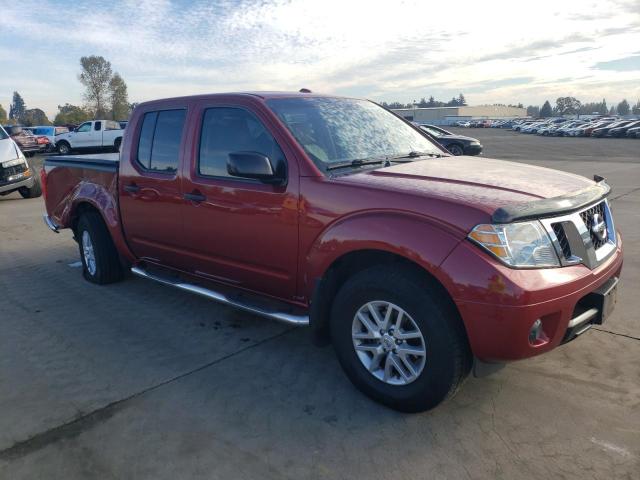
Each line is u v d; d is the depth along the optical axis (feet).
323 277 10.50
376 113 14.06
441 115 451.94
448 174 10.63
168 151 13.76
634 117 310.45
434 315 9.00
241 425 9.82
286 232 11.02
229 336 13.71
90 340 13.57
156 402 10.62
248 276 12.30
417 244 8.94
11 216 31.81
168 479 8.46
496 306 8.31
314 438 9.39
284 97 12.53
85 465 8.81
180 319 14.88
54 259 21.45
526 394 10.56
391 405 10.08
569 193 9.69
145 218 14.69
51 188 19.22
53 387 11.30
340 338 10.56
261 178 10.82
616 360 11.80
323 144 11.50
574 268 9.02
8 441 9.46
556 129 177.06
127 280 18.38
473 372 9.22
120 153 15.37
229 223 12.13
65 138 88.63
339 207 10.10
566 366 11.60
